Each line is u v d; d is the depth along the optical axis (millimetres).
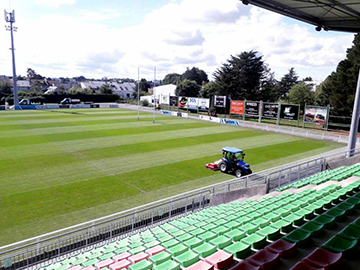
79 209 14211
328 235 7816
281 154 26609
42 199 15266
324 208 9898
